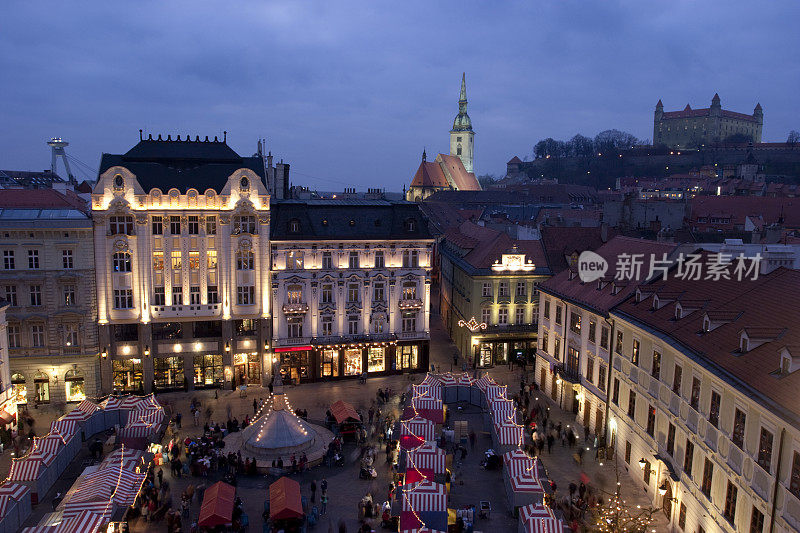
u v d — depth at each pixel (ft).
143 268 203.10
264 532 124.26
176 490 143.64
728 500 107.45
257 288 214.69
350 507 137.90
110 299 202.28
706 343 120.98
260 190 211.20
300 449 158.92
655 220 315.58
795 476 87.71
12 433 168.45
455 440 171.22
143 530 126.72
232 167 216.33
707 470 116.26
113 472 122.11
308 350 221.87
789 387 92.43
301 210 221.66
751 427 100.22
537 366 224.94
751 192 593.42
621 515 118.62
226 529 124.47
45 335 197.16
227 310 212.43
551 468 157.89
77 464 149.79
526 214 502.38
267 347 217.77
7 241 190.70
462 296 266.57
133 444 146.82
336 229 222.07
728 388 107.45
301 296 220.64
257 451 157.48
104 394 204.85
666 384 135.23
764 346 106.73
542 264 250.98
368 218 228.22
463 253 277.64
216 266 211.00
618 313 161.17
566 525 124.98
